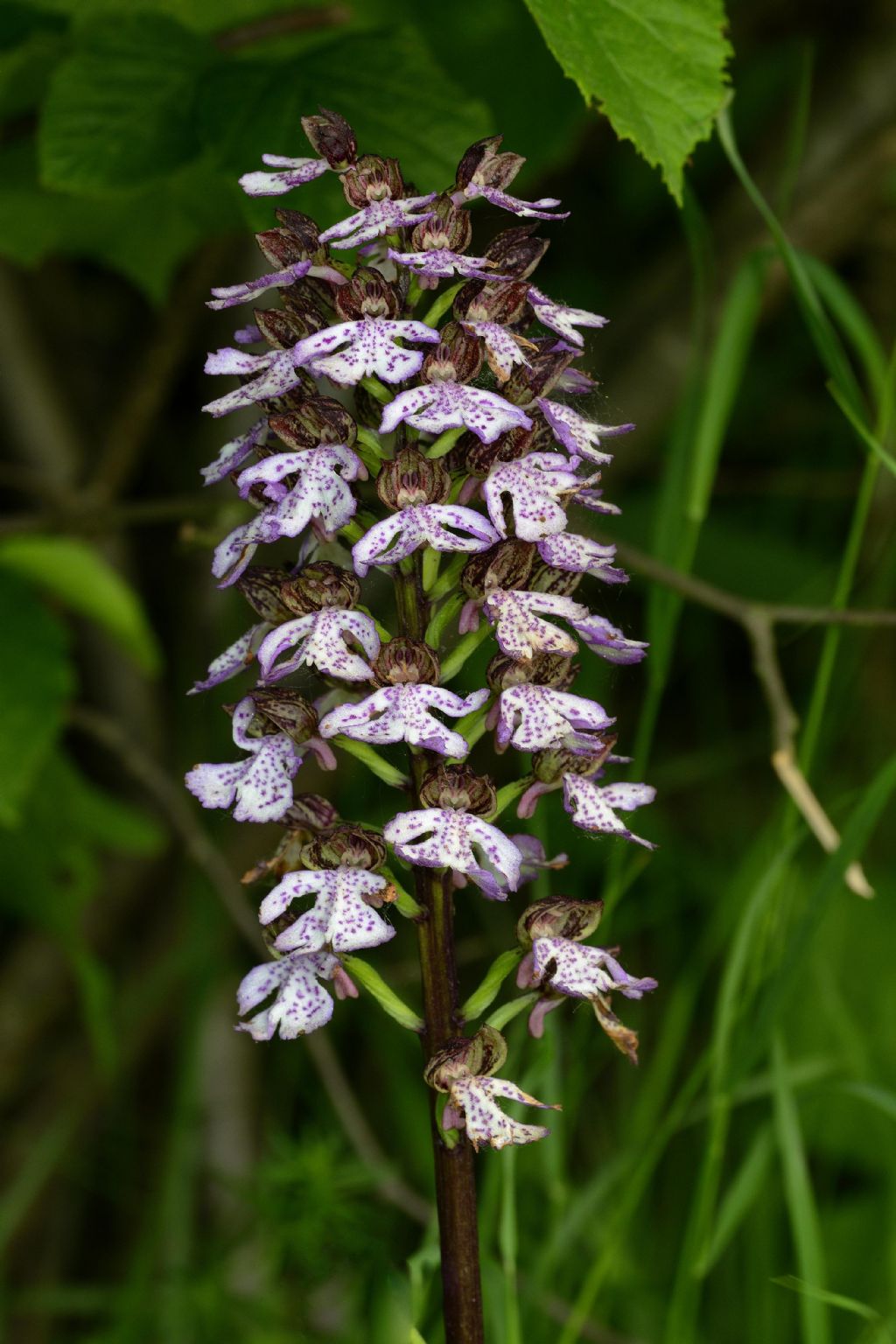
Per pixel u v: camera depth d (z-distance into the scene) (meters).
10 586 0.67
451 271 0.48
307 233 0.50
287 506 0.49
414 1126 0.82
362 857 0.50
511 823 0.64
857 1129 0.78
